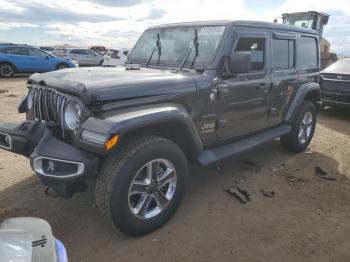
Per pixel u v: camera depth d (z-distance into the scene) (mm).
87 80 3066
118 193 2869
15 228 1935
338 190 4320
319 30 14906
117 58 18109
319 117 8656
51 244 1836
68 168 2848
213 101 3820
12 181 4277
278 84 4867
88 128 2762
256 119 4617
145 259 2904
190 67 3918
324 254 3049
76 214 3555
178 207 3449
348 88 8180
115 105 2945
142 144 2994
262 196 4105
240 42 4062
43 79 3406
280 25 4914
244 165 5070
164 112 3078
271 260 2941
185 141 3506
